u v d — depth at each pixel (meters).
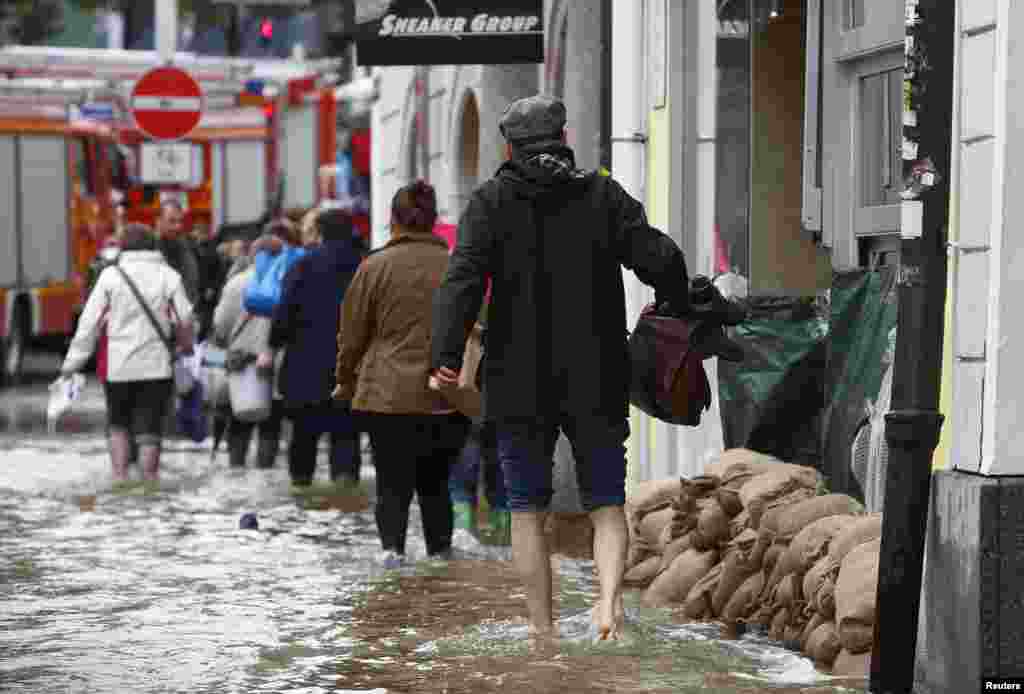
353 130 72.94
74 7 127.94
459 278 17.56
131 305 36.34
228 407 40.03
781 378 23.20
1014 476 15.09
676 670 16.53
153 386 36.62
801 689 15.70
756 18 24.59
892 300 19.97
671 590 20.58
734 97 24.69
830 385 21.19
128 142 80.44
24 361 87.88
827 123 22.55
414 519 30.25
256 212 85.81
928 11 15.30
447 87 44.00
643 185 26.23
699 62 25.09
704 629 18.81
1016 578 14.90
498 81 37.62
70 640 18.44
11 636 18.69
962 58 15.43
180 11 111.31
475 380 22.52
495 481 29.72
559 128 17.86
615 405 17.81
